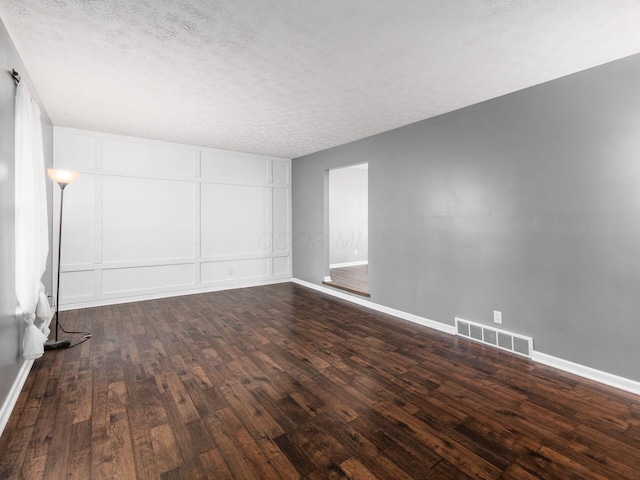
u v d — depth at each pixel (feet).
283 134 15.05
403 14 6.29
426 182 12.62
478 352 10.07
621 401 7.30
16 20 6.47
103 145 14.97
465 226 11.29
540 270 9.38
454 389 7.80
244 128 14.10
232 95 10.39
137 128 14.17
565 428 6.31
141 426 6.29
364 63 8.29
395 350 10.19
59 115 12.39
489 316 10.64
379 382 8.12
